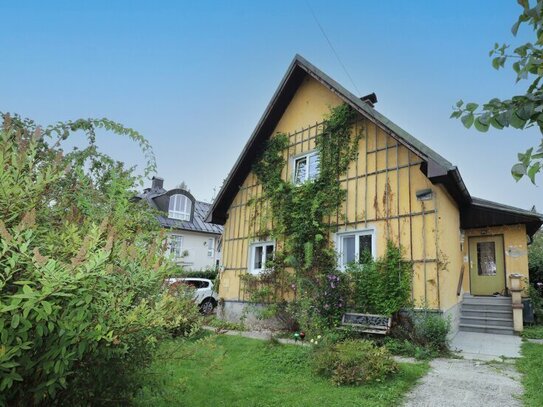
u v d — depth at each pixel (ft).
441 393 16.92
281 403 15.74
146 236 10.18
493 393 16.85
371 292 30.60
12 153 7.31
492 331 33.47
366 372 18.39
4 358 5.86
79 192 9.48
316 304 31.81
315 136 39.83
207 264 90.68
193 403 15.40
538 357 23.06
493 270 41.93
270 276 38.45
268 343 26.84
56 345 6.68
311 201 36.81
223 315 43.39
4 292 6.29
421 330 26.66
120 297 7.64
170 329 9.94
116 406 9.11
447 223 31.73
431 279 28.73
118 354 8.24
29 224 6.41
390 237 31.60
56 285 6.07
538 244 60.13
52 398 7.78
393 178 32.60
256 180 44.62
